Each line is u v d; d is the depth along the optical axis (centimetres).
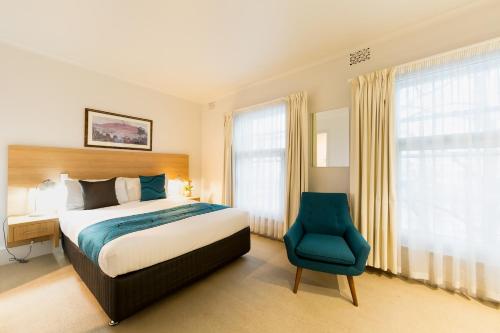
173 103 409
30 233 220
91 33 224
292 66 296
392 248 211
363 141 229
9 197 236
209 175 444
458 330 145
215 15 197
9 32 222
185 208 261
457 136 186
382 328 147
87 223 200
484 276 176
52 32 222
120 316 144
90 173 296
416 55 213
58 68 275
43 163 258
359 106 236
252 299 178
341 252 175
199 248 199
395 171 213
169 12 193
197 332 143
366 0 179
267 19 203
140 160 353
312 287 195
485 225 174
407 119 209
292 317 157
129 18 201
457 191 186
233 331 144
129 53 264
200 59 279
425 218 199
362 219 227
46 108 266
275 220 321
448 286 193
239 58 275
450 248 190
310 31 221
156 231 174
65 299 173
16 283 196
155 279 163
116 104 331
